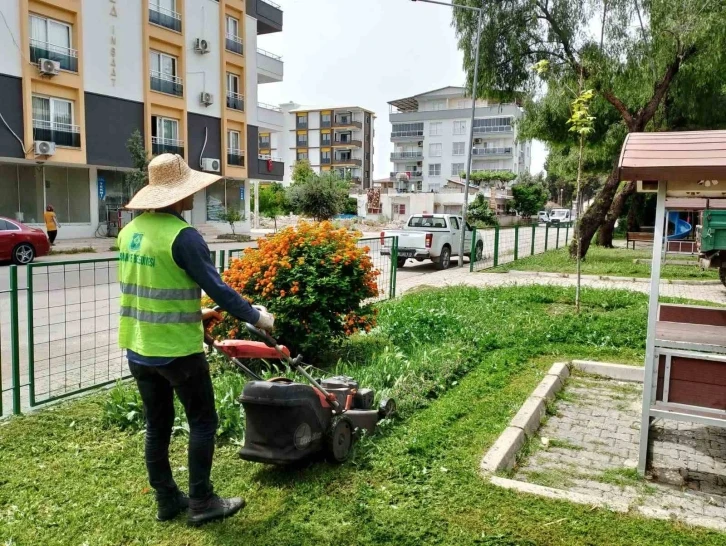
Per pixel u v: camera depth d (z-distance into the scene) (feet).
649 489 13.16
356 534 10.34
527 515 10.95
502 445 14.20
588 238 58.70
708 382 13.44
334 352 22.66
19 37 75.10
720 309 16.76
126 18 88.63
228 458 13.48
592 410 18.38
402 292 40.01
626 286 44.42
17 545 10.08
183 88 98.94
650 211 105.81
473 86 58.39
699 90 59.82
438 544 10.05
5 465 13.10
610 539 10.23
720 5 48.98
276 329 20.02
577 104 33.40
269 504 11.43
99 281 44.55
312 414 12.34
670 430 16.80
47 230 75.31
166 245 9.96
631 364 22.30
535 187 227.81
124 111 89.61
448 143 261.85
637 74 52.54
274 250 20.65
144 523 10.85
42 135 78.74
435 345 23.58
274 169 124.57
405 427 15.24
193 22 100.22
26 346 25.64
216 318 11.81
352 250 21.33
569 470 14.07
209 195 109.19
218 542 10.23
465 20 57.93
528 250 82.48
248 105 114.42
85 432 14.96
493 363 21.68
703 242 31.73
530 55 56.85
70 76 81.10
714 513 12.09
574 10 53.93
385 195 210.18
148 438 10.88
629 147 13.62
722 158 12.37
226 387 16.88
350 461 13.07
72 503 11.50
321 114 297.74
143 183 83.15
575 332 26.68
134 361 10.33
